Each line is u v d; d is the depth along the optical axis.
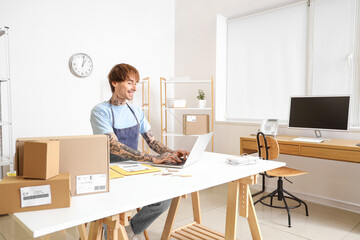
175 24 4.64
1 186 0.92
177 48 4.62
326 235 2.36
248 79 4.00
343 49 3.10
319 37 3.27
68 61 3.48
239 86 4.11
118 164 1.69
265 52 3.79
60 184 0.97
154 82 4.41
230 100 4.23
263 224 2.58
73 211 0.95
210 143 4.21
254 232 1.77
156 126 4.46
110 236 1.13
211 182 1.31
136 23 4.15
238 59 4.10
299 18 3.45
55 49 3.38
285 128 3.41
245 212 1.71
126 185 1.25
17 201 0.93
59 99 3.42
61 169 1.08
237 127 3.86
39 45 3.26
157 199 1.10
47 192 0.96
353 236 2.34
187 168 1.59
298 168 3.34
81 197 1.09
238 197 1.68
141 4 4.21
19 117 3.13
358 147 2.41
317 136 3.03
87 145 1.12
